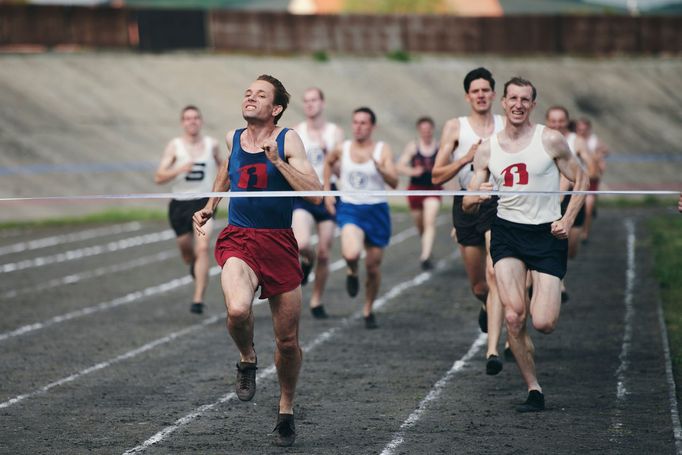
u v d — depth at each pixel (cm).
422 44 10400
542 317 1562
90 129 7431
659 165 9319
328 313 2659
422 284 3164
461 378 1888
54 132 7219
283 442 1441
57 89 7844
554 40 11006
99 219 5416
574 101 10288
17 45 8394
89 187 6588
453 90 9900
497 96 8831
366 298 2438
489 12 14775
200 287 2641
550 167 1625
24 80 7812
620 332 2314
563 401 1695
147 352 2172
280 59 9544
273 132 1454
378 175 2448
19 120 7212
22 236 4722
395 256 3878
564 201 2472
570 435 1484
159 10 8994
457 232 2027
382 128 8762
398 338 2298
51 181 6525
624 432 1497
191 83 8606
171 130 7800
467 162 1877
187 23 9156
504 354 2078
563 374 1905
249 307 1374
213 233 4728
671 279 3030
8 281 3322
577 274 3278
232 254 1424
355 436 1493
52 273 3506
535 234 1623
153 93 8269
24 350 2205
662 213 5853
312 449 1426
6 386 1858
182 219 2698
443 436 1488
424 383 1848
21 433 1527
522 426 1539
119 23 8819
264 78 1445
